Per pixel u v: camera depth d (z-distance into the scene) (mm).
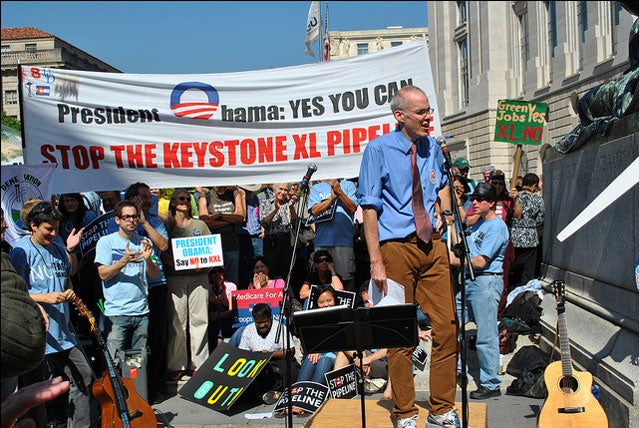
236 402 7500
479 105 38219
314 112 8305
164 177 8367
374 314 4301
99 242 7109
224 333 8758
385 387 7426
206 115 8336
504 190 9688
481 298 7109
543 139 32469
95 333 5695
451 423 4648
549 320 7891
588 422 5410
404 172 4559
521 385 7125
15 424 2545
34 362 2541
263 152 8359
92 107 8281
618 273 6605
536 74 33656
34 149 8203
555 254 9258
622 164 6625
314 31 10844
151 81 8320
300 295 8883
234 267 9156
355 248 9734
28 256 5969
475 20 38875
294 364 7625
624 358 5602
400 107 4543
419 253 4543
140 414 6031
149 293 7723
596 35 27969
